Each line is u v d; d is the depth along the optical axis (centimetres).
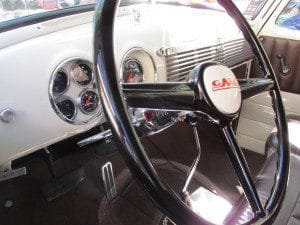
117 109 38
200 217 40
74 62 86
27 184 116
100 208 112
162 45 110
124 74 104
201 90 44
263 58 72
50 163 111
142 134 54
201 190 102
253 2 175
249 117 184
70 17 89
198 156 65
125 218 109
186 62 123
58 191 114
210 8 161
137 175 38
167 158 144
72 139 119
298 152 100
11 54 73
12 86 75
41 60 78
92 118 96
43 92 80
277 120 68
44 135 84
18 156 82
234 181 155
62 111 90
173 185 125
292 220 80
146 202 116
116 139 39
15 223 105
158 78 113
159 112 51
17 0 83
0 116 74
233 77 48
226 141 49
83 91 92
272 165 99
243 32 74
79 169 122
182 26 120
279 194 56
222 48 147
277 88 70
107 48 41
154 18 110
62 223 106
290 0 160
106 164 116
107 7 43
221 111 45
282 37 164
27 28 80
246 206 78
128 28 99
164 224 104
